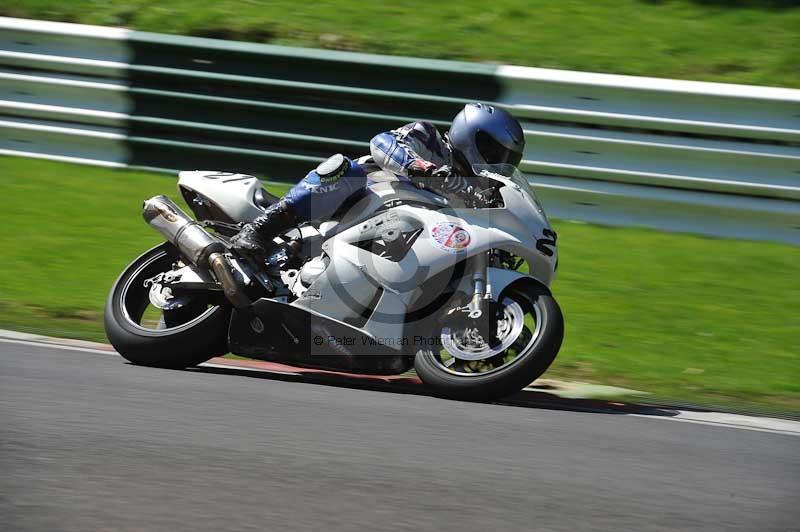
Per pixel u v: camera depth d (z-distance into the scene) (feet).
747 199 90.12
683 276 83.82
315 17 115.65
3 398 47.14
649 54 107.65
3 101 105.19
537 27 113.09
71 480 36.45
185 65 101.45
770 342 71.82
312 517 34.27
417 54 108.37
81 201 95.50
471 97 95.35
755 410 58.70
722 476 42.80
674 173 91.45
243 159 99.19
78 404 47.03
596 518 36.14
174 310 60.44
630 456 44.96
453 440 45.32
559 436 47.70
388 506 35.91
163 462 39.17
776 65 105.19
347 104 97.60
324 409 49.80
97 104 103.04
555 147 93.97
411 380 62.80
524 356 52.80
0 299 72.95
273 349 57.16
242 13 116.57
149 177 101.71
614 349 69.51
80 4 119.34
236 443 42.37
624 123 91.91
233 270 57.21
